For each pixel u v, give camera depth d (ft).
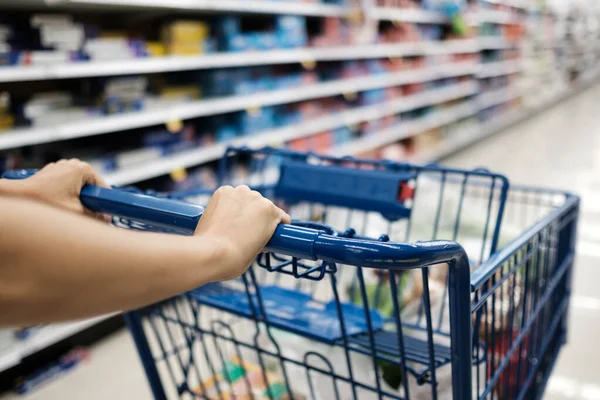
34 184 2.61
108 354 7.36
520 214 9.56
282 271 2.30
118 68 7.24
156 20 9.86
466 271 2.22
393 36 14.76
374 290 4.65
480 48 20.63
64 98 7.18
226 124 9.97
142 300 1.40
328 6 11.41
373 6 13.01
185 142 8.97
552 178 15.40
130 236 1.41
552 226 4.29
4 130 6.35
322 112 12.74
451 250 2.05
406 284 4.58
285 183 4.82
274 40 10.19
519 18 26.08
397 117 16.29
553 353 5.57
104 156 7.73
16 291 1.18
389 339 3.27
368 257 1.90
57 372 6.85
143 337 4.02
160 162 8.36
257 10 9.42
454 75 19.61
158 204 2.43
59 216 1.29
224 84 9.52
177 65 8.14
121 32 8.07
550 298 4.87
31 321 1.24
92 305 1.30
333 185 4.55
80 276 1.25
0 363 6.13
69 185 2.72
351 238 2.11
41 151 7.94
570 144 19.98
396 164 4.49
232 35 9.25
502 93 23.91
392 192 4.24
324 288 5.00
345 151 13.38
